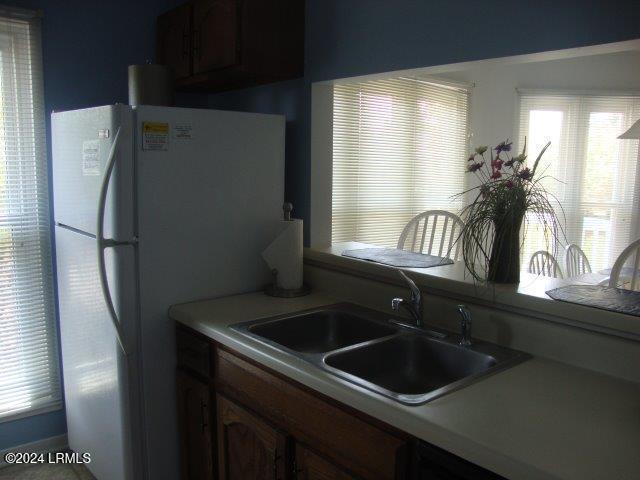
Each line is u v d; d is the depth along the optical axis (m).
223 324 1.79
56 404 2.58
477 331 1.66
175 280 2.02
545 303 1.48
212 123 2.04
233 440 1.78
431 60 1.83
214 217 2.09
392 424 1.16
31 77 2.36
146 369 1.99
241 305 2.04
